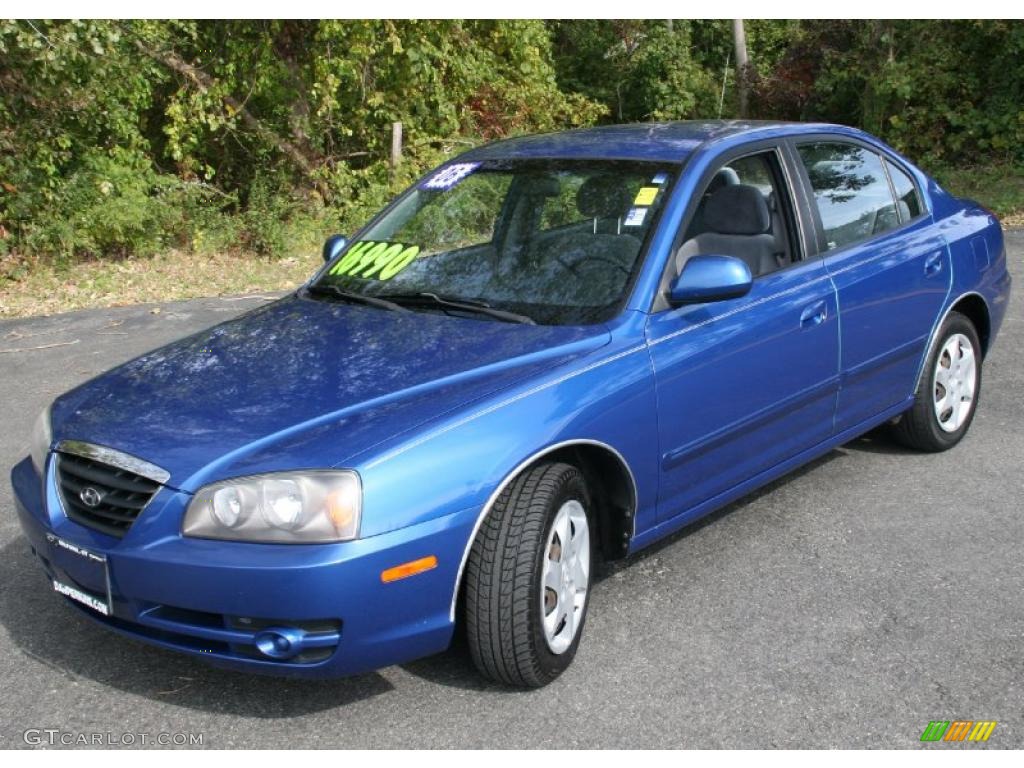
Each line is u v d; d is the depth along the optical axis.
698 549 4.43
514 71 17.77
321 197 15.28
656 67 22.67
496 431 3.25
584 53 23.33
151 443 3.25
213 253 13.28
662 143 4.43
